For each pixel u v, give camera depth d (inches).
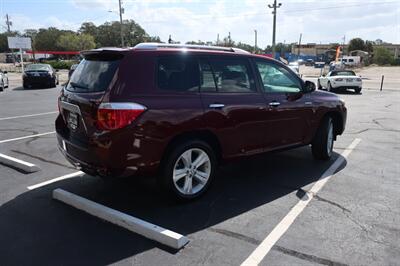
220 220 158.9
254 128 195.0
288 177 215.0
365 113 486.0
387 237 144.6
